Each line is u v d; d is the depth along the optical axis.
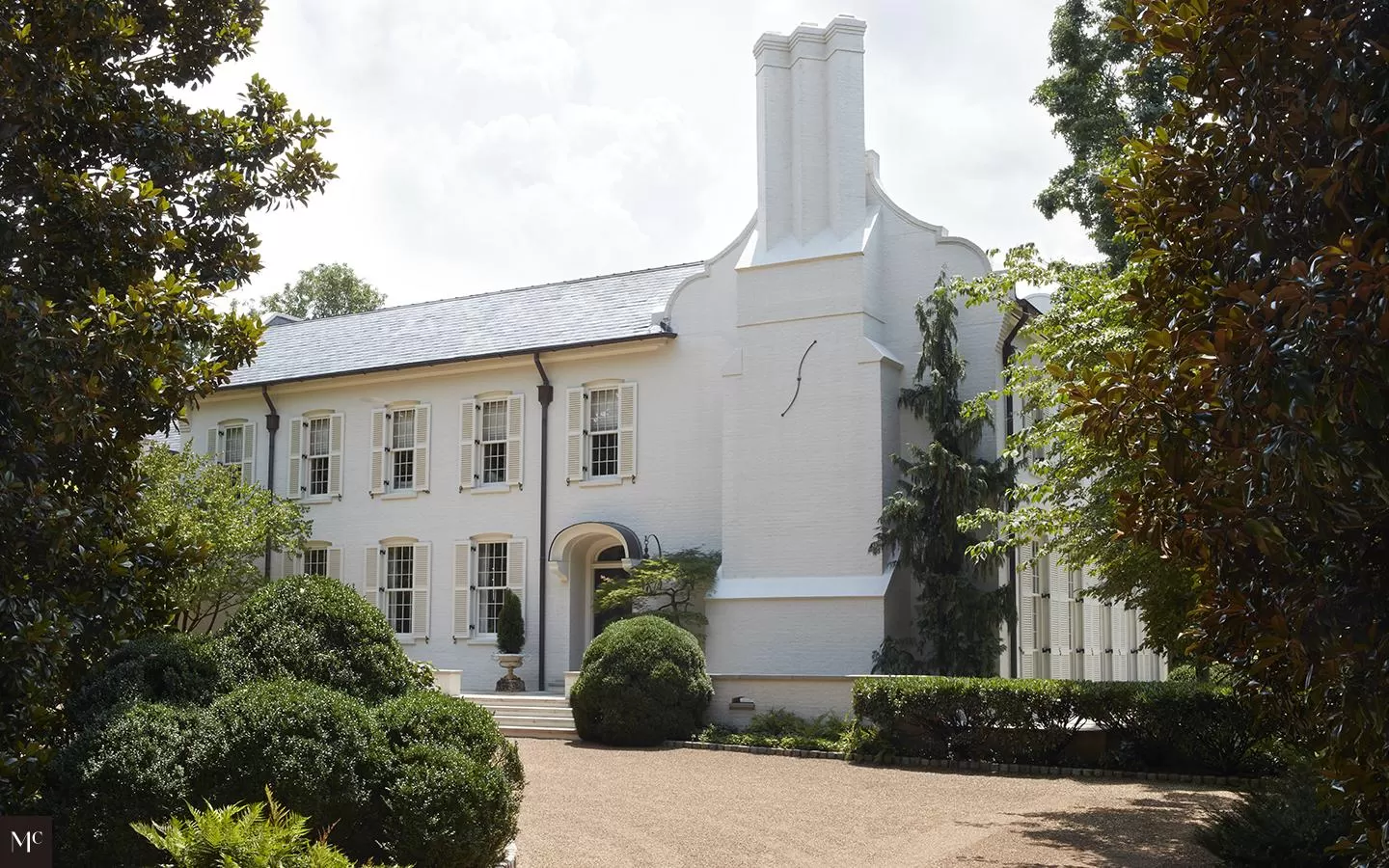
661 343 24.48
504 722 21.14
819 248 22.06
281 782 7.58
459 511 26.61
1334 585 4.16
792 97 22.91
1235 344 4.06
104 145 9.42
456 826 8.08
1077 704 16.36
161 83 10.41
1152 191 5.19
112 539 8.38
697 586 22.03
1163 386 4.84
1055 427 12.98
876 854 10.48
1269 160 4.47
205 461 26.41
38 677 7.04
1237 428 4.14
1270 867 8.68
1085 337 12.40
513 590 25.73
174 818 5.70
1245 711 14.57
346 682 9.24
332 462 28.27
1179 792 14.29
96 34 8.88
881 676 17.81
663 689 18.86
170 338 8.11
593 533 24.50
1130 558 12.45
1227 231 4.69
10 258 8.51
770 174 22.70
